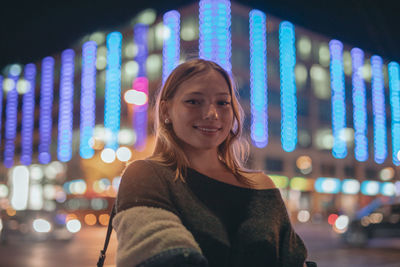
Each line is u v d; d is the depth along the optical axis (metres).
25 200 49.34
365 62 60.34
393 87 62.69
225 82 1.54
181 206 1.33
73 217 19.77
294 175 49.66
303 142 51.69
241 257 1.36
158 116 1.56
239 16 46.78
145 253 1.13
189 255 1.09
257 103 46.09
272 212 1.49
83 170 49.19
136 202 1.26
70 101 60.97
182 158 1.42
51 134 63.53
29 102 68.69
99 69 57.06
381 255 12.66
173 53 46.84
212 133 1.47
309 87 53.19
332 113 54.97
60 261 11.35
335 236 20.17
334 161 54.03
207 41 44.34
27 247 14.58
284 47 50.66
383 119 60.53
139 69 50.25
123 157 37.09
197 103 1.48
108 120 52.03
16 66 72.19
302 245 1.54
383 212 14.41
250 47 46.84
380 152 59.31
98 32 58.62
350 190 54.72
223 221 1.38
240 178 1.53
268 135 47.72
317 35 55.00
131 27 53.31
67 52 63.06
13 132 70.12
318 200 51.75
